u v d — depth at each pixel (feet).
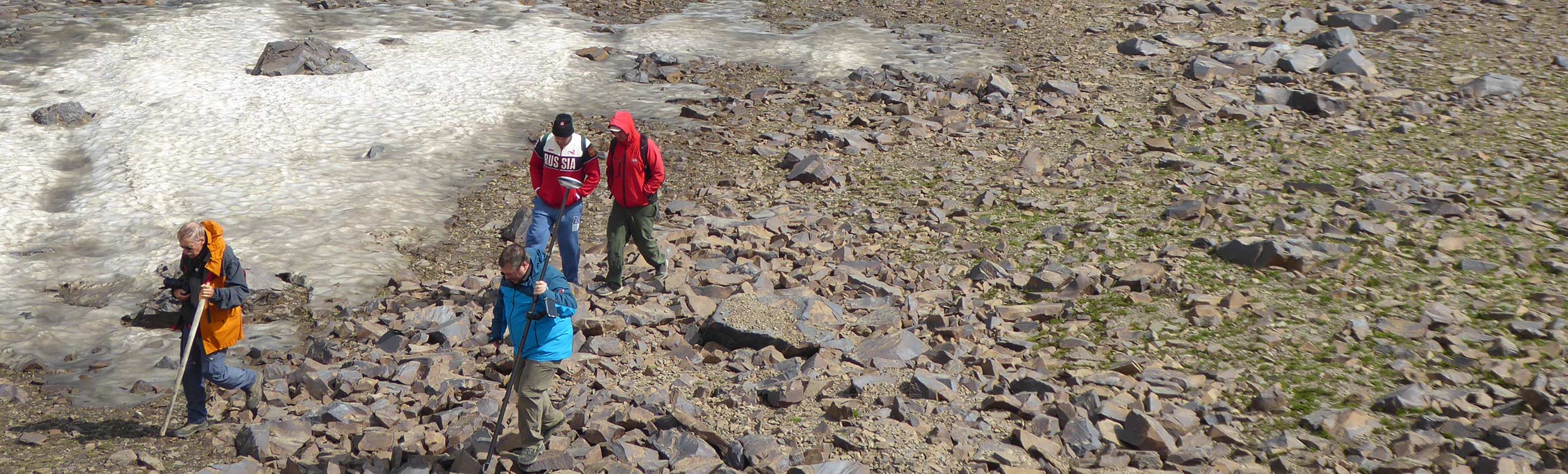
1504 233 33.22
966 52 61.00
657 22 68.08
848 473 19.70
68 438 22.85
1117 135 45.80
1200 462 20.17
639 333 27.30
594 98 53.36
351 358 26.96
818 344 25.93
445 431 21.98
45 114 46.32
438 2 71.97
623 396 23.25
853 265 31.89
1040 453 20.38
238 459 21.38
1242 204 36.14
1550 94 48.65
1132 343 26.37
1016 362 25.07
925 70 57.36
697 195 40.22
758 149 45.06
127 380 26.18
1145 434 20.72
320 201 39.11
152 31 60.90
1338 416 21.89
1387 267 30.58
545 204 29.27
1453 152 41.52
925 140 46.26
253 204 38.47
